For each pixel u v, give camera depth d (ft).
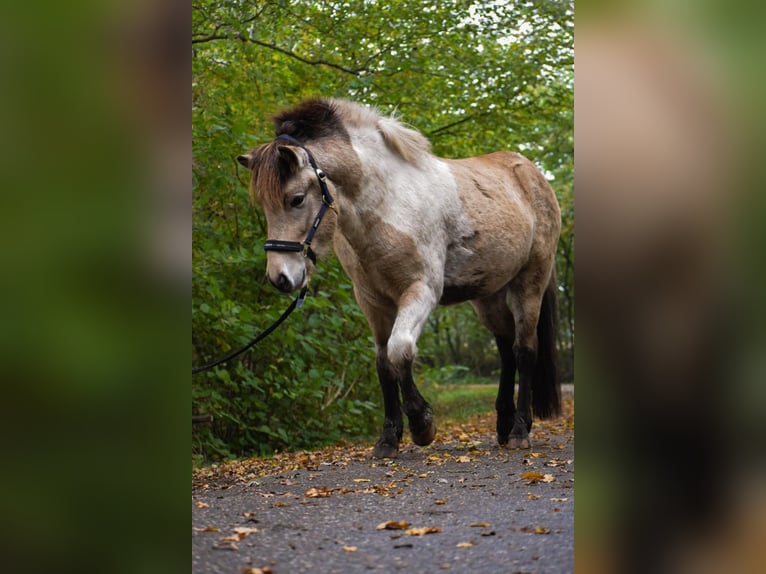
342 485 15.10
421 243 17.52
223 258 21.36
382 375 18.88
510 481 14.93
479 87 30.71
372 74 28.53
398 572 8.73
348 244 17.71
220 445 22.21
